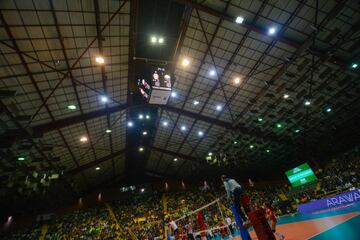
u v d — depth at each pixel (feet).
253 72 58.90
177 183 140.36
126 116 77.66
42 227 99.71
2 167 59.36
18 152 58.23
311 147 103.76
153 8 49.90
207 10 43.93
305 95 67.92
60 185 94.17
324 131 92.94
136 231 96.68
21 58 40.50
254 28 46.96
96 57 48.55
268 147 100.83
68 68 47.44
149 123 90.94
